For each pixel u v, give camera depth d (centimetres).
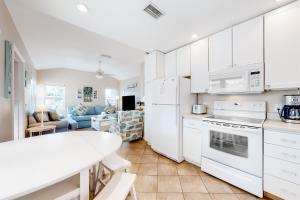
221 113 261
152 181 207
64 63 572
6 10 202
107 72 717
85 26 230
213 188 191
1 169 84
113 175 136
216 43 244
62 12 193
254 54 199
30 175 78
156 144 307
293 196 148
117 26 229
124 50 411
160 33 252
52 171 82
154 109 313
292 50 169
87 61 533
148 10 191
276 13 181
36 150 115
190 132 257
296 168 146
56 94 640
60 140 143
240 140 189
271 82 185
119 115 376
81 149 117
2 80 184
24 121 327
